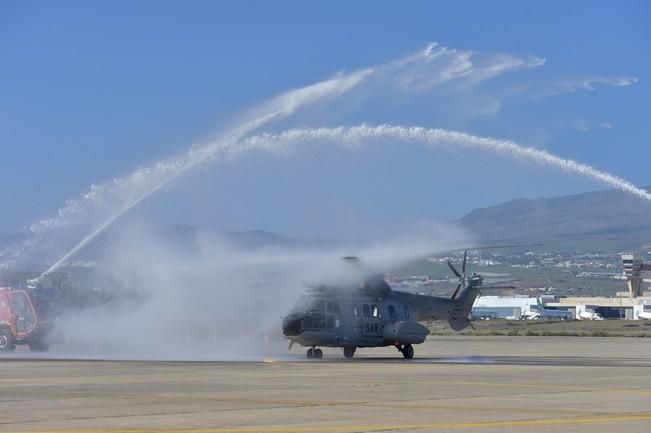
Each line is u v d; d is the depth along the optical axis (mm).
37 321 63656
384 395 31703
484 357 63375
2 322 64750
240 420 24703
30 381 37125
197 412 26469
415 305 64250
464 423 24156
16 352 64188
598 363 54781
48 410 26859
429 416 25672
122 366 47156
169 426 23469
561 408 27938
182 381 37438
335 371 44469
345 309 59156
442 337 121438
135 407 27656
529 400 30375
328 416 25625
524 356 65062
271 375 41281
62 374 41188
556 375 42719
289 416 25609
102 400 29625
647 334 133250
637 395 32469
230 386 35094
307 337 58062
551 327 180875
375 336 60219
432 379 39406
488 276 69125
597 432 22656
